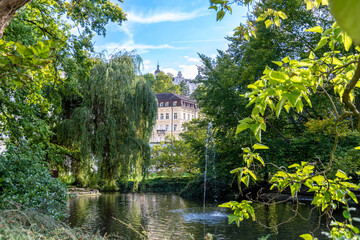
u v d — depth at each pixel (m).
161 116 67.56
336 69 1.71
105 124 19.12
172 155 32.12
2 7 2.59
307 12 13.90
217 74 18.92
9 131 9.66
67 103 19.58
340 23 0.18
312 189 1.85
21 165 7.28
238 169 1.88
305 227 10.43
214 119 19.28
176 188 29.83
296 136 16.81
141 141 19.75
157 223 11.98
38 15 9.98
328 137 13.29
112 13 10.76
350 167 10.25
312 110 14.93
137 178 20.39
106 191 26.67
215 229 10.75
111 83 18.38
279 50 15.10
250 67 15.16
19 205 5.19
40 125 9.73
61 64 9.85
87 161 18.27
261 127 1.30
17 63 1.98
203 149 20.67
